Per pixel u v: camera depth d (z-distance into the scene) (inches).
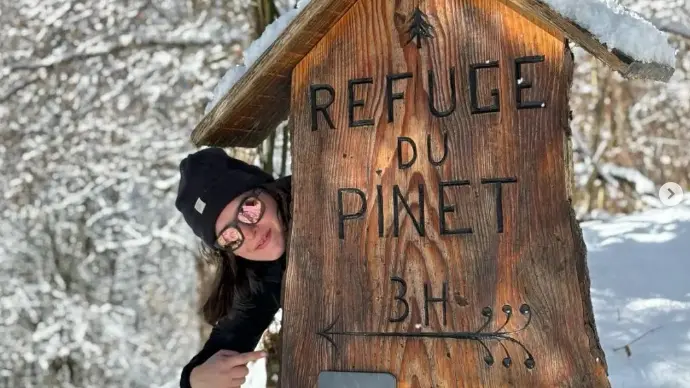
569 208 66.7
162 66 328.8
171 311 329.1
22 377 325.7
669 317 127.8
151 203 329.7
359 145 74.2
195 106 325.4
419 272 71.4
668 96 364.8
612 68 65.9
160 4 333.7
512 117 68.6
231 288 88.7
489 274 68.9
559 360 66.3
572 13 63.5
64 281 333.1
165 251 334.0
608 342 119.9
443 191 70.8
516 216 68.2
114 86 335.0
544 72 67.8
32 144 339.9
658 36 67.1
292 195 77.0
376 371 72.6
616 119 370.9
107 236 332.2
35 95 343.9
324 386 74.5
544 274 67.1
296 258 76.5
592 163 354.3
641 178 343.9
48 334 324.8
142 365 325.1
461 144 70.3
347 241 74.4
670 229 201.6
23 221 337.7
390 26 73.3
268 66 75.4
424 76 71.9
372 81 74.0
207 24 323.6
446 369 70.1
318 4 71.3
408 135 72.3
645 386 100.4
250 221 78.8
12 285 331.6
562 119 67.1
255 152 173.9
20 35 346.3
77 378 325.4
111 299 333.4
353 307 73.9
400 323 71.9
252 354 82.7
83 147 335.6
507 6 69.1
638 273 161.2
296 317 76.2
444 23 71.4
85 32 340.8
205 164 79.1
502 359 68.1
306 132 76.6
